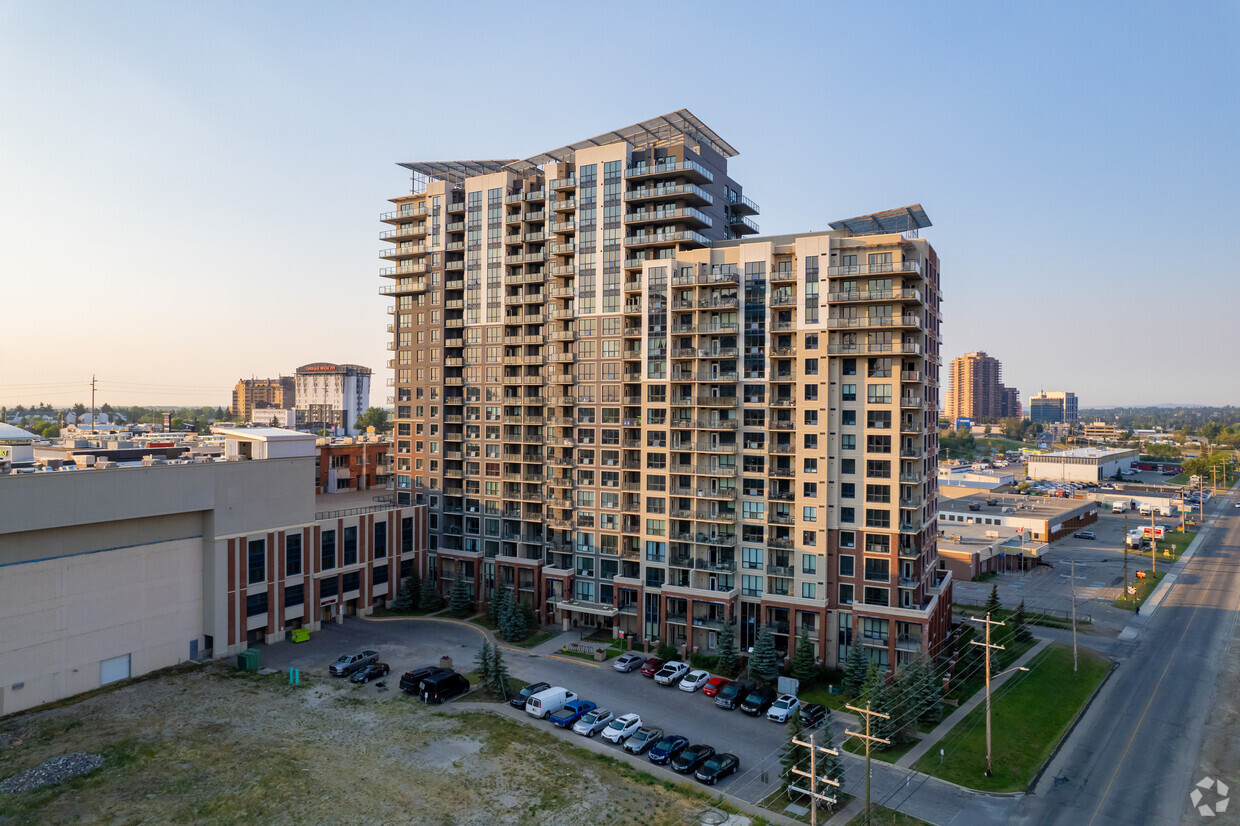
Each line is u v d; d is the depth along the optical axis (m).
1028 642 96.69
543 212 110.31
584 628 103.19
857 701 75.50
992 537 153.00
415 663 87.44
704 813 55.41
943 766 63.53
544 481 108.81
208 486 86.00
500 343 113.19
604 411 101.56
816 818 53.66
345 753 63.59
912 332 84.31
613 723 69.19
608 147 102.38
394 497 123.88
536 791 57.88
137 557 80.31
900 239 82.75
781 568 88.69
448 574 117.75
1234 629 103.38
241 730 67.56
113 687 77.00
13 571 69.94
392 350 125.81
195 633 86.50
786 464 89.75
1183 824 54.66
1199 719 73.31
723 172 109.50
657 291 96.56
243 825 52.31
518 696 76.12
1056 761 64.94
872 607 82.62
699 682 81.69
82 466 87.50
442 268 119.75
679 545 95.38
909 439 83.69
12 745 63.50
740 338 91.38
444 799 56.25
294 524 96.31
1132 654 93.12
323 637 97.06
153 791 56.50
